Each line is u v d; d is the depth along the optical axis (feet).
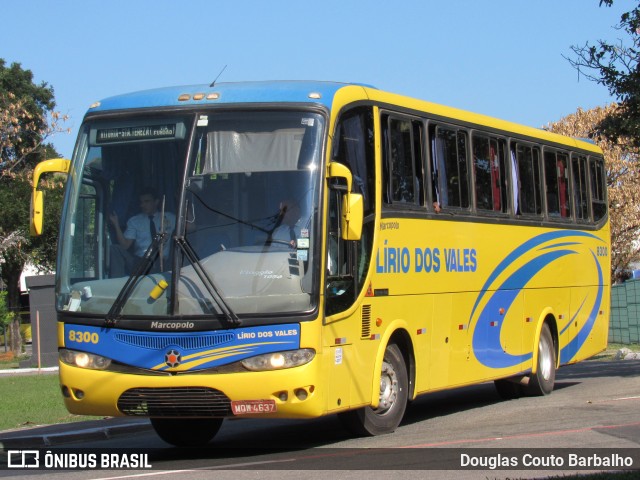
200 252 36.70
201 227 36.99
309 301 36.14
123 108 39.58
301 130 37.88
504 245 54.80
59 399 69.97
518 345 56.65
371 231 41.50
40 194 40.27
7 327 159.74
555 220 62.03
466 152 51.31
